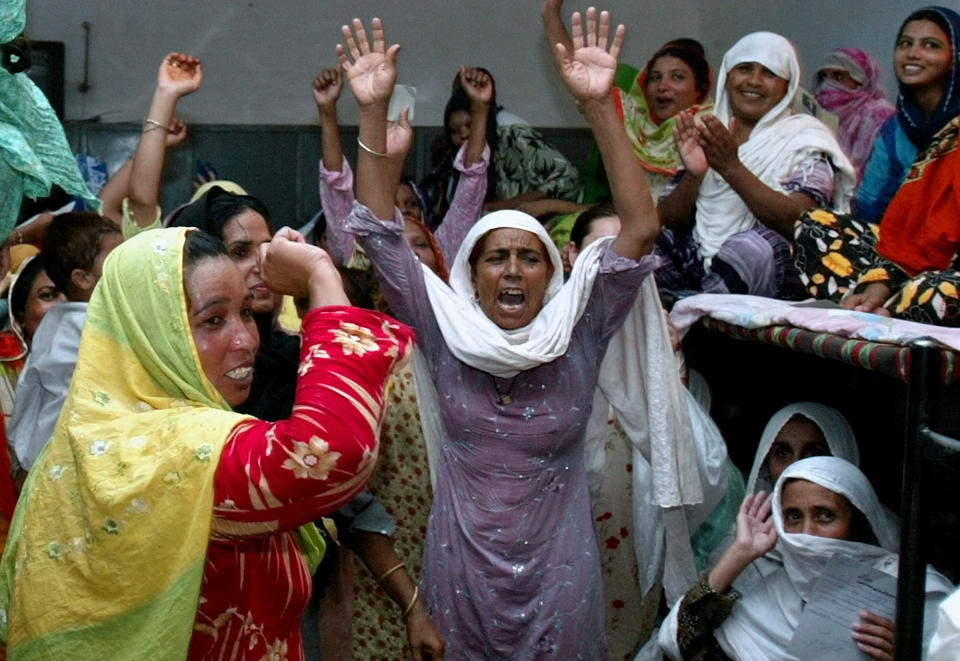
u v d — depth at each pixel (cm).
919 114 320
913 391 167
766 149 339
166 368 144
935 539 238
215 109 530
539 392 241
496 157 453
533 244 246
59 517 143
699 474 269
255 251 232
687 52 409
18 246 353
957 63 310
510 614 240
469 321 239
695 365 327
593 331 246
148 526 136
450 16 540
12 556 154
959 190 259
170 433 138
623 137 238
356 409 135
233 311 150
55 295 298
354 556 267
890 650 215
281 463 132
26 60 201
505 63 544
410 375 275
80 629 142
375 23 246
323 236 384
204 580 144
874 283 265
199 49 528
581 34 238
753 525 234
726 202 332
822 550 228
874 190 332
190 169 523
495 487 240
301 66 533
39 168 194
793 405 272
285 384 225
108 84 524
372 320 142
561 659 239
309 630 256
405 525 272
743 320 262
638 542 275
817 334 236
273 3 529
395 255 246
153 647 138
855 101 405
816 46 472
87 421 143
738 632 236
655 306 255
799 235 288
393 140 315
